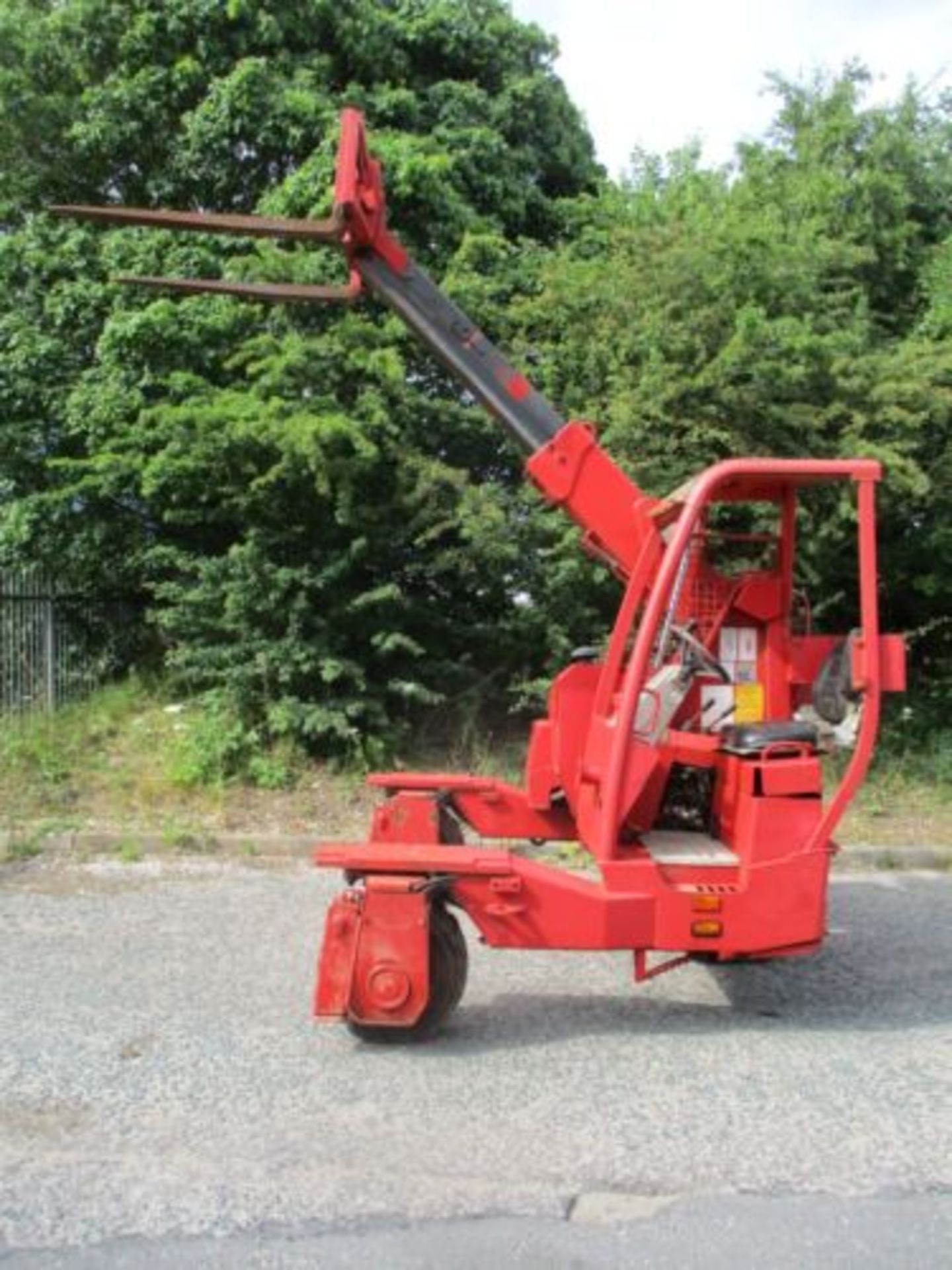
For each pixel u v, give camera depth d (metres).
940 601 11.39
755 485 5.64
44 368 10.42
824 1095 4.27
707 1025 5.02
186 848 8.26
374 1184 3.54
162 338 9.62
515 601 10.38
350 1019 4.59
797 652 5.76
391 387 9.41
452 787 6.18
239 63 10.41
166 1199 3.44
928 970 5.89
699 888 4.94
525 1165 3.68
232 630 9.84
